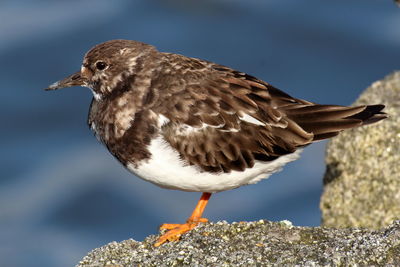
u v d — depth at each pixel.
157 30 22.98
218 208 16.47
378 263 7.60
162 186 8.98
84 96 20.66
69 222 17.12
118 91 8.83
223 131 8.59
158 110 8.55
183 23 23.30
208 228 8.58
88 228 16.91
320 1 23.77
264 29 22.80
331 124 8.90
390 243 7.84
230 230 8.50
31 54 22.00
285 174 17.47
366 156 11.45
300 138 8.81
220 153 8.61
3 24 23.30
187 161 8.57
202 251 8.11
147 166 8.66
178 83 8.67
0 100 20.42
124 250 8.48
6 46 22.31
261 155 8.75
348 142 11.69
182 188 8.89
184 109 8.54
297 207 16.39
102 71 8.94
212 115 8.56
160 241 8.58
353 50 21.55
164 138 8.50
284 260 7.77
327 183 11.88
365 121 9.00
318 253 7.85
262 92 8.85
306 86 20.34
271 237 8.30
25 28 23.16
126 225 16.78
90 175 18.19
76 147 19.14
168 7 24.03
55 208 17.44
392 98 12.12
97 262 8.19
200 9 23.86
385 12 22.97
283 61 21.42
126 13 23.83
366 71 20.80
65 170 18.39
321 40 22.08
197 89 8.64
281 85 20.45
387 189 11.18
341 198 11.59
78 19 23.61
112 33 22.81
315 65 21.14
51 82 20.95
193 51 21.97
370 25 22.44
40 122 19.86
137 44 9.02
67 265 15.94
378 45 21.64
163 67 8.81
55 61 21.77
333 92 20.08
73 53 22.06
